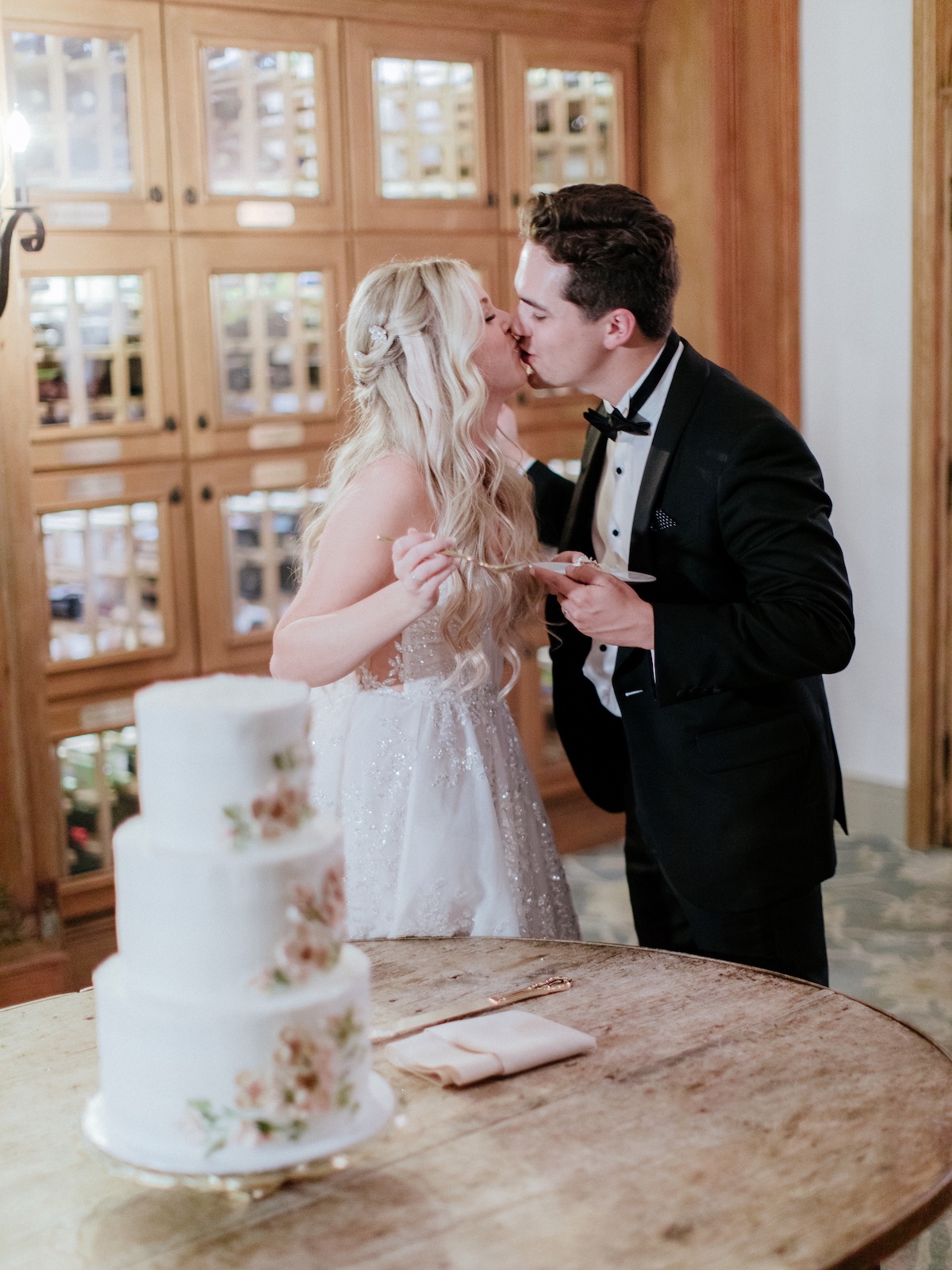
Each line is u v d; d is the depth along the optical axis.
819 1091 1.39
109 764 3.62
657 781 2.24
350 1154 1.17
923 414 4.34
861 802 4.77
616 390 2.22
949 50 4.10
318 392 3.87
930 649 4.46
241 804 1.15
